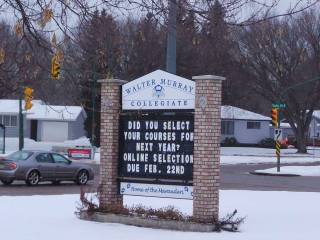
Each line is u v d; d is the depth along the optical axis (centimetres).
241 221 1377
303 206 1847
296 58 5875
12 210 1636
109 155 1475
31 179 2642
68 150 4725
